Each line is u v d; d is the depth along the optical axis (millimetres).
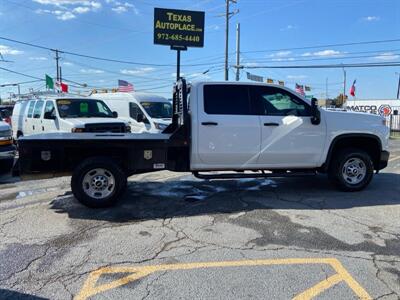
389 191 7305
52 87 32281
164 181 8344
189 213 5922
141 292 3549
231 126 6512
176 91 7453
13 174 6082
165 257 4301
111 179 6172
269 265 4086
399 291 3557
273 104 6766
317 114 6730
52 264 4121
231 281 3742
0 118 10656
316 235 4953
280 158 6777
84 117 11633
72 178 6082
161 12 22250
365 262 4160
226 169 6695
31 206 6395
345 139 7105
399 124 34438
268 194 7086
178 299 3426
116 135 6992
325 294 3500
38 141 5949
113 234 5023
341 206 6270
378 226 5301
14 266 4074
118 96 15250
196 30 22719
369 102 40438
